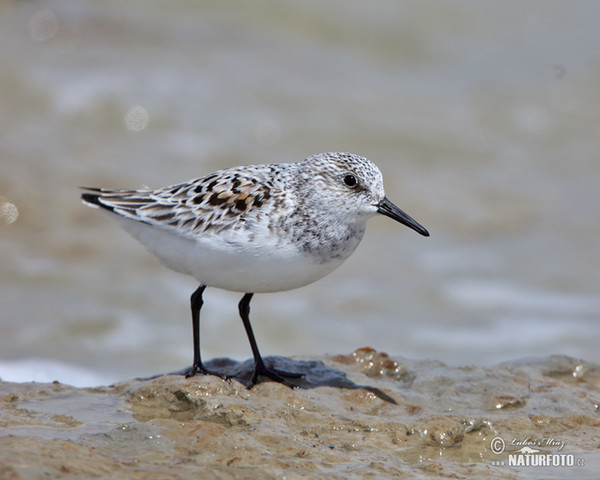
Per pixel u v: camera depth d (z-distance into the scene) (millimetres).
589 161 20953
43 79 20891
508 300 15312
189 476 6977
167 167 18656
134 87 21125
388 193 18516
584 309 15008
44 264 15727
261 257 8703
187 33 24625
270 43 24781
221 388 8836
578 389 9766
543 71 24844
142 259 16328
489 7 27891
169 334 13703
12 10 24000
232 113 20891
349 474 7414
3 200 16906
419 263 16656
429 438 8336
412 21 26578
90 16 24453
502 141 21469
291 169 9125
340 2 26922
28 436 7758
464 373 9922
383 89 23219
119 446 7633
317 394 9195
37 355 12781
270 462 7434
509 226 18047
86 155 18641
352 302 15258
